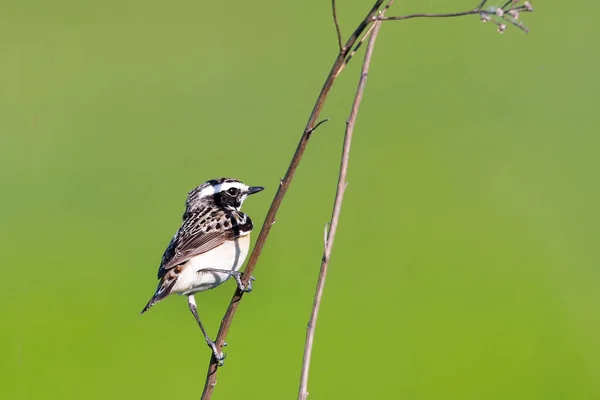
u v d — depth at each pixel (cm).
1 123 1952
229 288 1510
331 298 1423
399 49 2217
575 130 1928
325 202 1681
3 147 1877
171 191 1720
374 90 2055
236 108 2019
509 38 2272
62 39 2269
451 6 2311
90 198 1731
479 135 1905
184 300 1475
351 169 1797
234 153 1831
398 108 1989
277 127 1906
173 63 2212
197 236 835
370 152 1850
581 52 2181
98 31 2347
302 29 2330
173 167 1789
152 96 2067
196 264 827
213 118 1969
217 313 1423
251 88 2094
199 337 1360
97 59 2217
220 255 841
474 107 1958
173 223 1641
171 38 2331
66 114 1945
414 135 1914
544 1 2455
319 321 1376
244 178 1727
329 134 1925
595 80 2070
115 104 2027
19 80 2106
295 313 1404
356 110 627
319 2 2497
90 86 2098
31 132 1931
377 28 635
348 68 2148
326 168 1798
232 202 924
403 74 2097
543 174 1798
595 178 1744
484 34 2275
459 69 2109
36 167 1822
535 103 2002
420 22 2342
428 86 2075
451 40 2245
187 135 1898
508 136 1894
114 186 1759
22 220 1650
